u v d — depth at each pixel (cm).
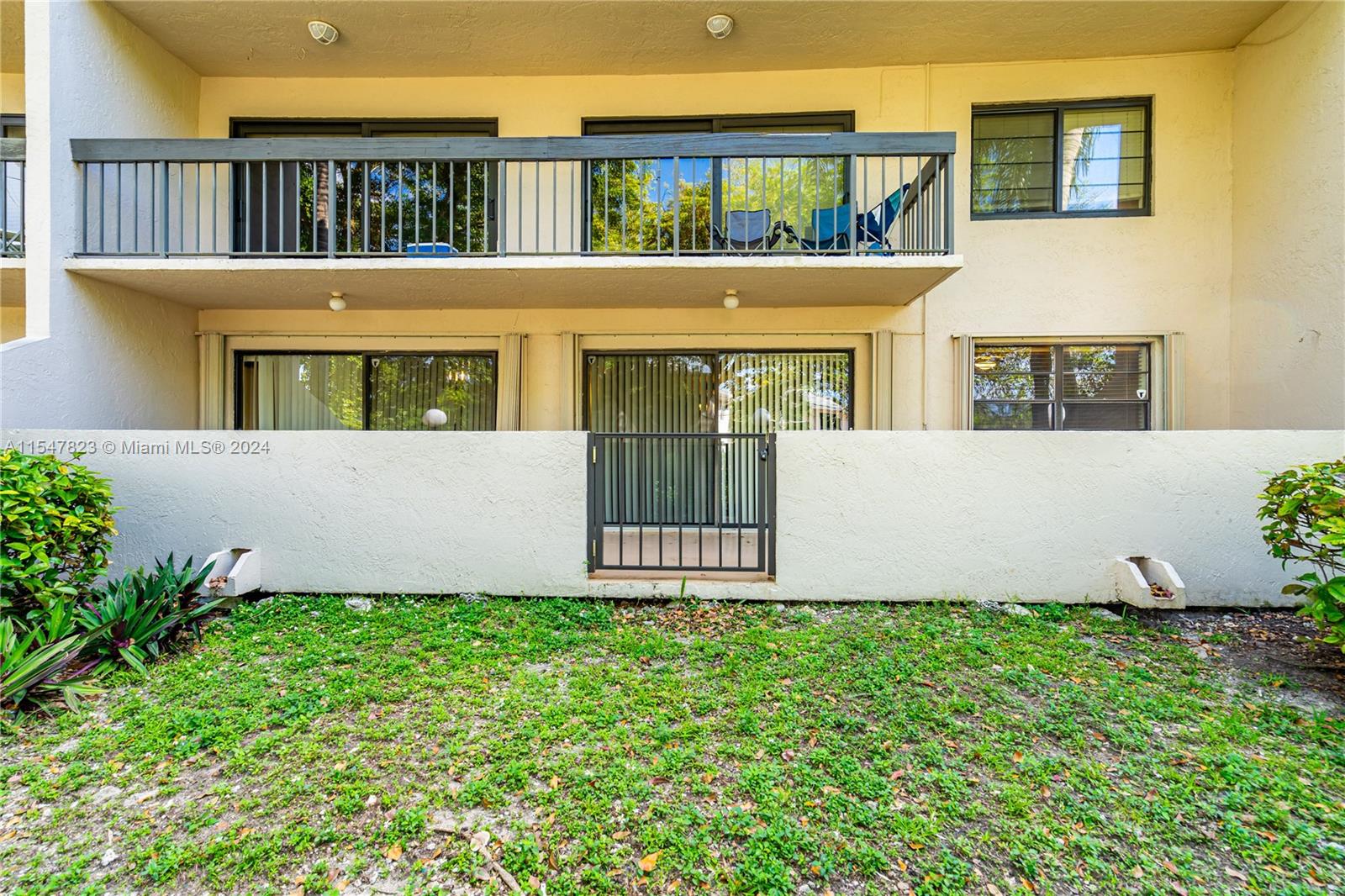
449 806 218
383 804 218
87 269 526
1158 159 625
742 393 675
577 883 183
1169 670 338
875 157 584
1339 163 507
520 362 657
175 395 640
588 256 545
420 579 459
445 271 537
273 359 688
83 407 545
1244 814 215
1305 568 423
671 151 532
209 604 381
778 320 659
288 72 662
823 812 214
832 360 673
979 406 655
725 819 209
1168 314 625
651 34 599
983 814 214
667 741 260
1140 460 434
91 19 545
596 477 459
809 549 450
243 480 458
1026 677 323
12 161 545
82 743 255
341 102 670
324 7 563
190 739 259
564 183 664
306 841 199
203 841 200
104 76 558
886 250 544
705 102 659
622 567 466
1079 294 636
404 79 671
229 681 313
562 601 448
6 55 642
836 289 593
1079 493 438
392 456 459
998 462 443
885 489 447
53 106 521
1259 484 426
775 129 662
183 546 457
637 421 677
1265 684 320
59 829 207
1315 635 386
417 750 253
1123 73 627
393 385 688
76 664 315
